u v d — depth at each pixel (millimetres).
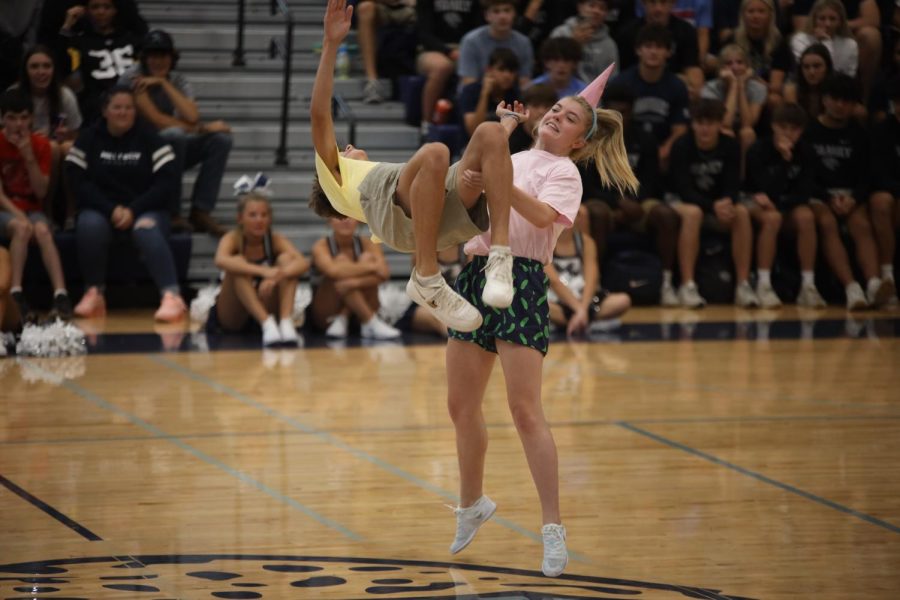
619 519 9984
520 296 8562
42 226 19875
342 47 26062
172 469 11422
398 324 20219
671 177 22969
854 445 12648
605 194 22719
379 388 15383
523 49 23234
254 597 7871
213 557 8828
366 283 19250
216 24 26859
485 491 10883
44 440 12469
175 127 21750
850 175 23156
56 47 22547
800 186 23031
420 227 8062
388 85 25766
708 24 25688
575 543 9336
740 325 20875
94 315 20625
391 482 11094
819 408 14445
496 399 14977
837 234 22984
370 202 8523
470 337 8727
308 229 23391
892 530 9734
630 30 24594
